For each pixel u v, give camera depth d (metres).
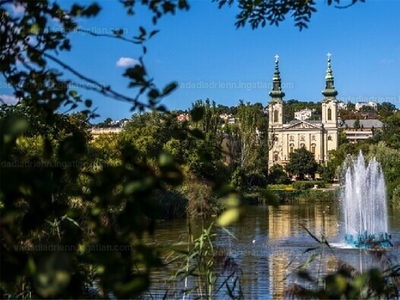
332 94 145.50
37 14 3.14
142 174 2.64
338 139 147.75
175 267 12.33
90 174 2.88
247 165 77.44
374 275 2.76
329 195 74.31
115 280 2.53
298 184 94.88
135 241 2.78
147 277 2.44
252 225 37.28
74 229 3.01
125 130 58.53
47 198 2.63
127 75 2.71
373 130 156.50
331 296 2.76
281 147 145.38
